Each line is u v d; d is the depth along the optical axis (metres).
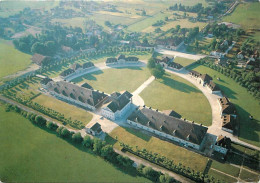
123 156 143.50
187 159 142.75
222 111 179.75
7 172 140.25
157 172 133.75
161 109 193.12
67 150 153.75
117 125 176.62
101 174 135.75
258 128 167.00
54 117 187.38
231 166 137.25
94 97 195.38
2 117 189.12
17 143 161.50
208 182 127.69
